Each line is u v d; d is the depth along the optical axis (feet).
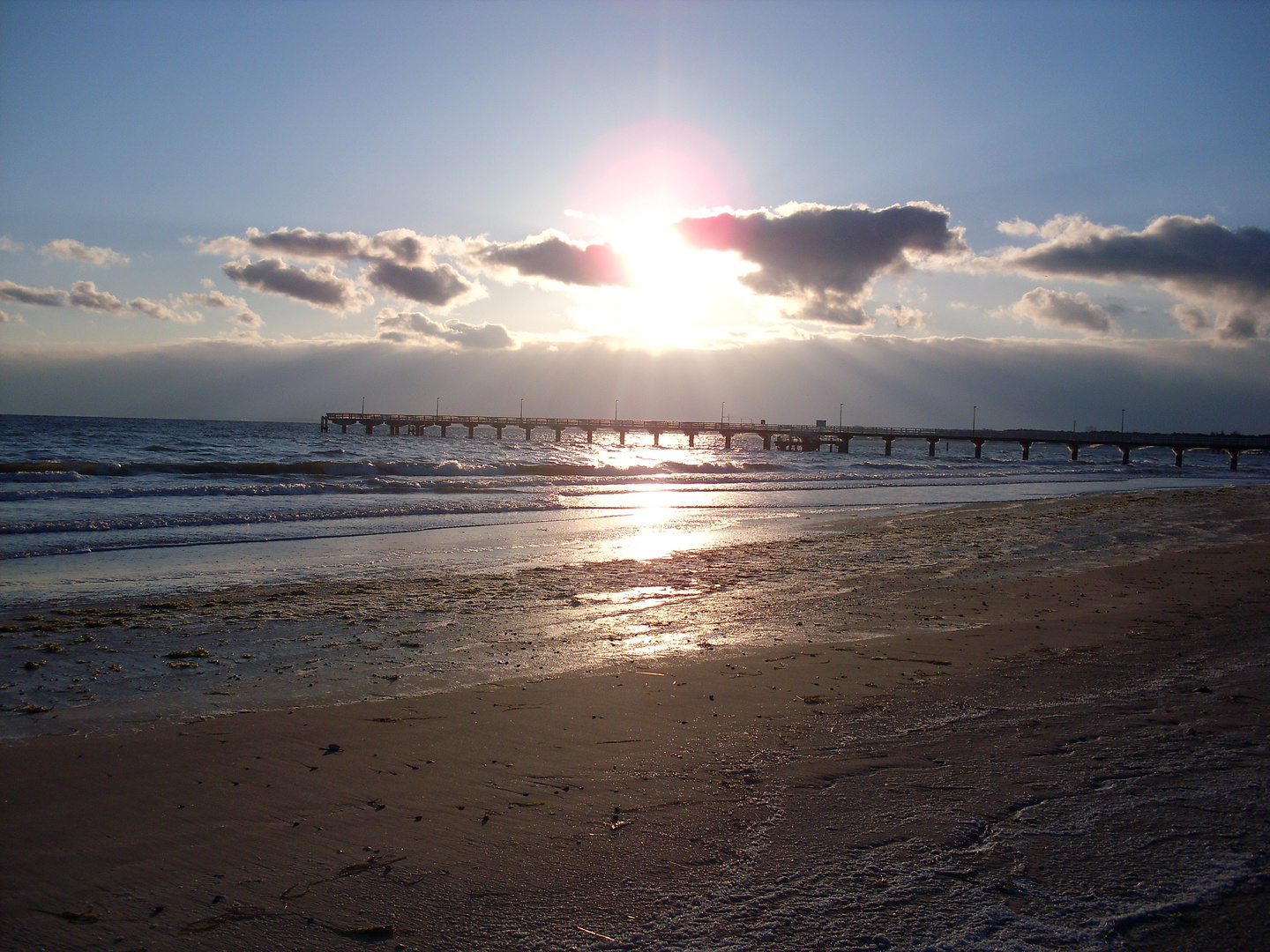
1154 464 278.26
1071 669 21.44
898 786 13.69
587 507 76.02
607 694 19.92
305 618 29.45
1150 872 10.62
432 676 21.83
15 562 41.27
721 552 47.93
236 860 11.48
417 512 67.82
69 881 10.93
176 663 23.16
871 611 30.68
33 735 16.97
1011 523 65.16
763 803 13.15
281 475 98.07
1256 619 27.73
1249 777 13.70
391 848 11.81
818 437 334.03
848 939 9.32
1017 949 9.03
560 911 10.07
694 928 9.62
